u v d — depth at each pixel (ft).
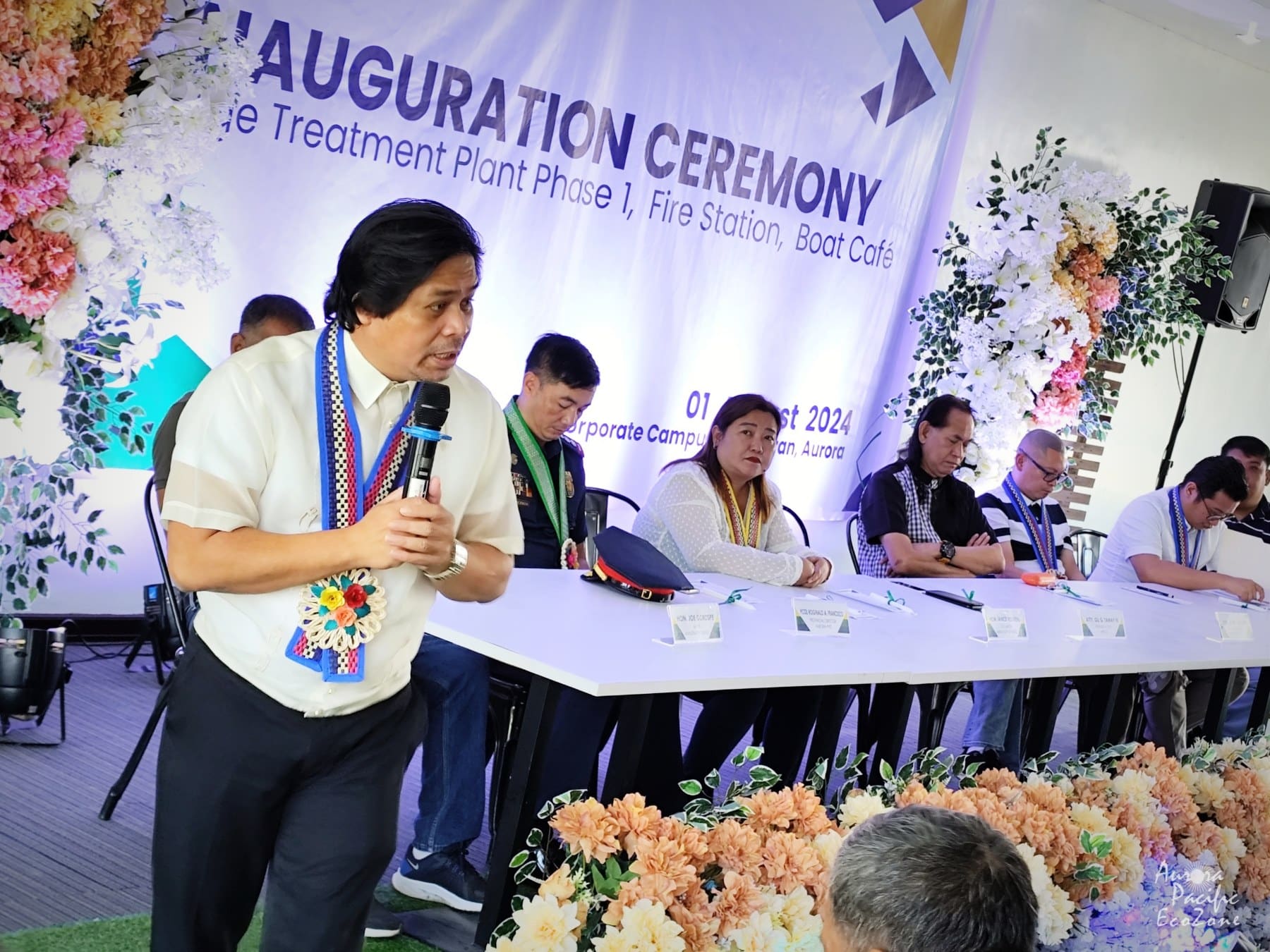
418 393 5.49
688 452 18.20
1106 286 19.38
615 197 16.44
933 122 19.52
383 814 5.69
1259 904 10.34
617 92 16.07
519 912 6.82
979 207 18.98
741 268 17.99
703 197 17.29
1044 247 18.67
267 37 13.26
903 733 10.16
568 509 11.66
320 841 5.56
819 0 17.76
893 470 14.94
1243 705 15.89
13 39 9.39
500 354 16.03
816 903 7.11
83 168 10.09
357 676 5.40
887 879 4.07
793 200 18.26
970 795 8.54
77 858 9.09
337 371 5.53
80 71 9.96
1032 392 19.42
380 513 5.23
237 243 13.62
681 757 9.78
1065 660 10.71
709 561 11.64
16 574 10.93
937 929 3.95
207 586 5.19
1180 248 21.34
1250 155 25.85
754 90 17.40
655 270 17.11
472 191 15.20
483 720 8.93
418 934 8.59
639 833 7.06
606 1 15.66
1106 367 21.53
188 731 5.45
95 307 10.62
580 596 9.74
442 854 8.89
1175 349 25.50
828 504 20.03
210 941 5.63
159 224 10.66
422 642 8.84
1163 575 16.16
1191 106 24.30
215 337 13.75
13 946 7.72
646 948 6.63
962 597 12.86
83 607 14.10
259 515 5.45
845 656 9.36
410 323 5.31
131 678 13.34
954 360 19.06
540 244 15.96
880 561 14.67
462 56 14.65
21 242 9.82
